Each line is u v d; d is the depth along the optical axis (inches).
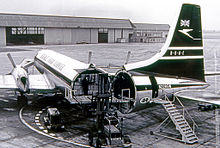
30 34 4488.2
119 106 765.3
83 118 859.4
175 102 1080.2
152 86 745.0
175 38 800.3
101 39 5295.3
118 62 2324.1
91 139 640.4
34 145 636.1
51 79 1047.6
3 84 993.5
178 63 808.9
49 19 4483.3
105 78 797.2
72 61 969.5
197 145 651.5
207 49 4271.7
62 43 4564.5
